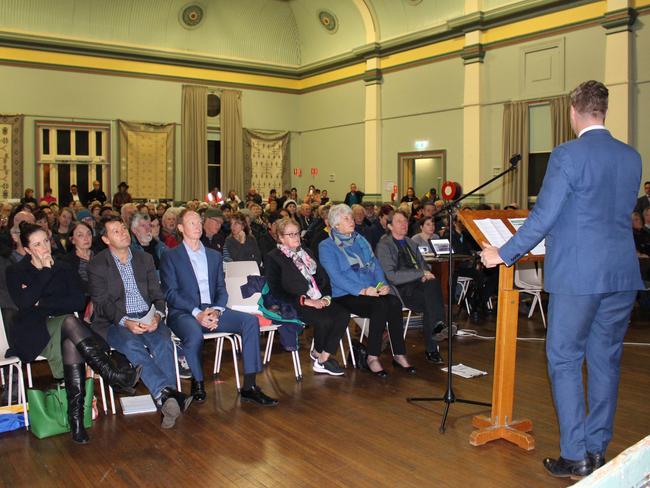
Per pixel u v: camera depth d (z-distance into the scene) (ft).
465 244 21.91
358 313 14.30
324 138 50.57
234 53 49.90
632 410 11.59
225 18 48.52
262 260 21.75
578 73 32.50
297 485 8.61
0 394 12.77
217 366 14.37
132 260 12.12
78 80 43.27
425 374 14.16
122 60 44.73
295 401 12.31
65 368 10.36
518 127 35.42
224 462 9.40
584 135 8.29
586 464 8.36
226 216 24.61
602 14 31.22
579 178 7.97
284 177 52.95
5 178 41.06
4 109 40.81
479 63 36.86
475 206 36.32
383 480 8.75
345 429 10.75
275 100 52.11
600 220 8.04
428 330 15.19
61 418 10.48
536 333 18.21
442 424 10.61
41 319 11.05
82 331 10.50
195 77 47.93
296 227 13.85
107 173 44.88
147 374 11.01
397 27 42.91
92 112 43.91
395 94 43.55
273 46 51.62
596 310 8.21
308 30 50.60
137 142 45.73
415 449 9.84
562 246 8.21
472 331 18.86
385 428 10.78
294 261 13.71
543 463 9.16
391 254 15.97
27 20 41.29
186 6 46.39
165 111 46.91
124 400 12.25
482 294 20.75
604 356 8.54
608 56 30.60
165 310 12.19
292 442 10.18
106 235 11.81
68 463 9.39
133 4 44.34
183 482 8.72
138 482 8.73
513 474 8.89
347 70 47.44
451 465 9.23
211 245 19.48
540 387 13.01
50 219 23.06
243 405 12.10
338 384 13.44
